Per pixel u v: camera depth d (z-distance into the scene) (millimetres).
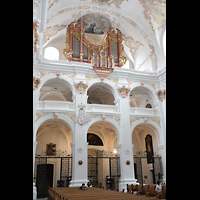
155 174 17266
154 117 17734
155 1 16219
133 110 17734
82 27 18266
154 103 18531
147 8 17203
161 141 17484
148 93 19203
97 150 22125
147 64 20188
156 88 18672
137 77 18406
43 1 10461
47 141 20094
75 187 13602
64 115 15500
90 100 22953
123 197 7312
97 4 17578
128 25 19312
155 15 17359
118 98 17250
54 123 17641
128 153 16125
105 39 18938
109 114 16531
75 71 16781
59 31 18844
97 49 18297
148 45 19438
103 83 17594
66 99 21344
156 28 18219
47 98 21391
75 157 14766
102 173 20875
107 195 8258
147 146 19641
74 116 15734
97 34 20484
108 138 21750
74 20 18453
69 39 17734
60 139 20594
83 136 15383
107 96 22344
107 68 17469
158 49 18766
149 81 18750
